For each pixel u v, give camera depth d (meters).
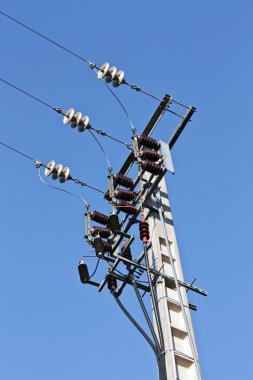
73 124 16.00
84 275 13.84
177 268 13.46
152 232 14.10
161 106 15.88
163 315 12.10
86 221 15.12
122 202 14.74
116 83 15.73
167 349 11.47
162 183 15.64
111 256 14.08
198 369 11.17
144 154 14.70
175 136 15.22
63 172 15.81
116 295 13.31
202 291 13.12
